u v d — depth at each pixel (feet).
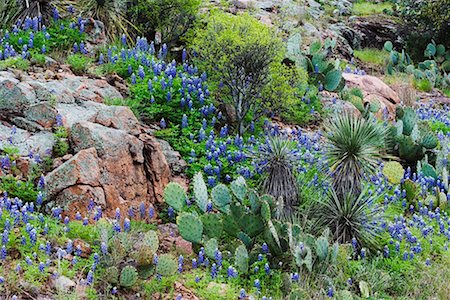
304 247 24.57
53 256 22.07
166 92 33.83
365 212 28.30
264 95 36.01
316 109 40.70
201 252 23.81
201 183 26.40
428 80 59.67
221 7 53.98
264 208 24.99
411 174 37.83
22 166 25.81
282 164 28.84
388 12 75.61
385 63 63.05
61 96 29.37
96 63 35.94
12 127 27.30
